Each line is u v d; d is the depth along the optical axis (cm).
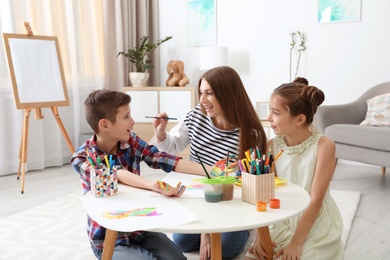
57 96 334
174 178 146
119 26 445
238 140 174
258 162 118
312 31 404
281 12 417
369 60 383
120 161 153
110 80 450
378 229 224
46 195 293
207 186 120
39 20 367
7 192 301
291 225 154
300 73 414
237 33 440
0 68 344
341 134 316
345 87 396
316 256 138
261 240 135
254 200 116
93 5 420
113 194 128
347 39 390
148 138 434
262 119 406
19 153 334
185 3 464
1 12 339
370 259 188
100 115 141
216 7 448
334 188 310
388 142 283
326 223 150
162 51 481
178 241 195
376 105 341
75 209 259
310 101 144
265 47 428
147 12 475
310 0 402
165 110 429
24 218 242
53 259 187
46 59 333
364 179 339
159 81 485
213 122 178
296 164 155
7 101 350
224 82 160
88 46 421
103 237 141
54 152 390
